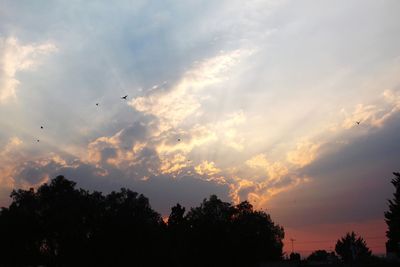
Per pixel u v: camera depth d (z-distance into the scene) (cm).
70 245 8212
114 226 8056
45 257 8500
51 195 8569
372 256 12306
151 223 8975
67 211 8175
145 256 8231
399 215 9575
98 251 7969
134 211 8869
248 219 11188
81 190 8862
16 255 8269
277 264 10638
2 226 7962
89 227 8569
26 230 8006
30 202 8412
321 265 10744
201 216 10512
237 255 9088
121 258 8038
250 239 9556
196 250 8931
